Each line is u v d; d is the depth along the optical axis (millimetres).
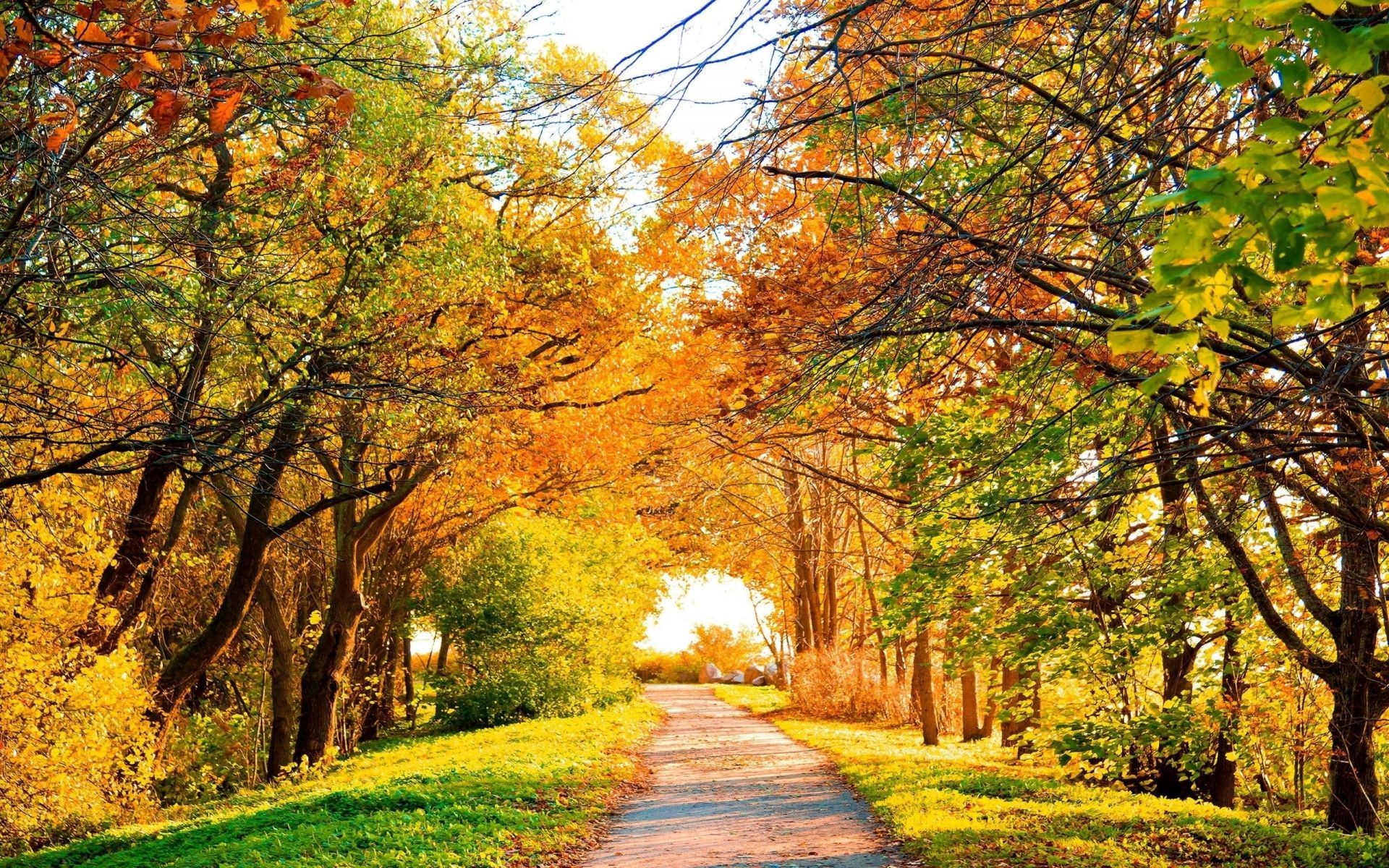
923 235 5352
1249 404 6914
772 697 48812
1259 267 6129
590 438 21953
